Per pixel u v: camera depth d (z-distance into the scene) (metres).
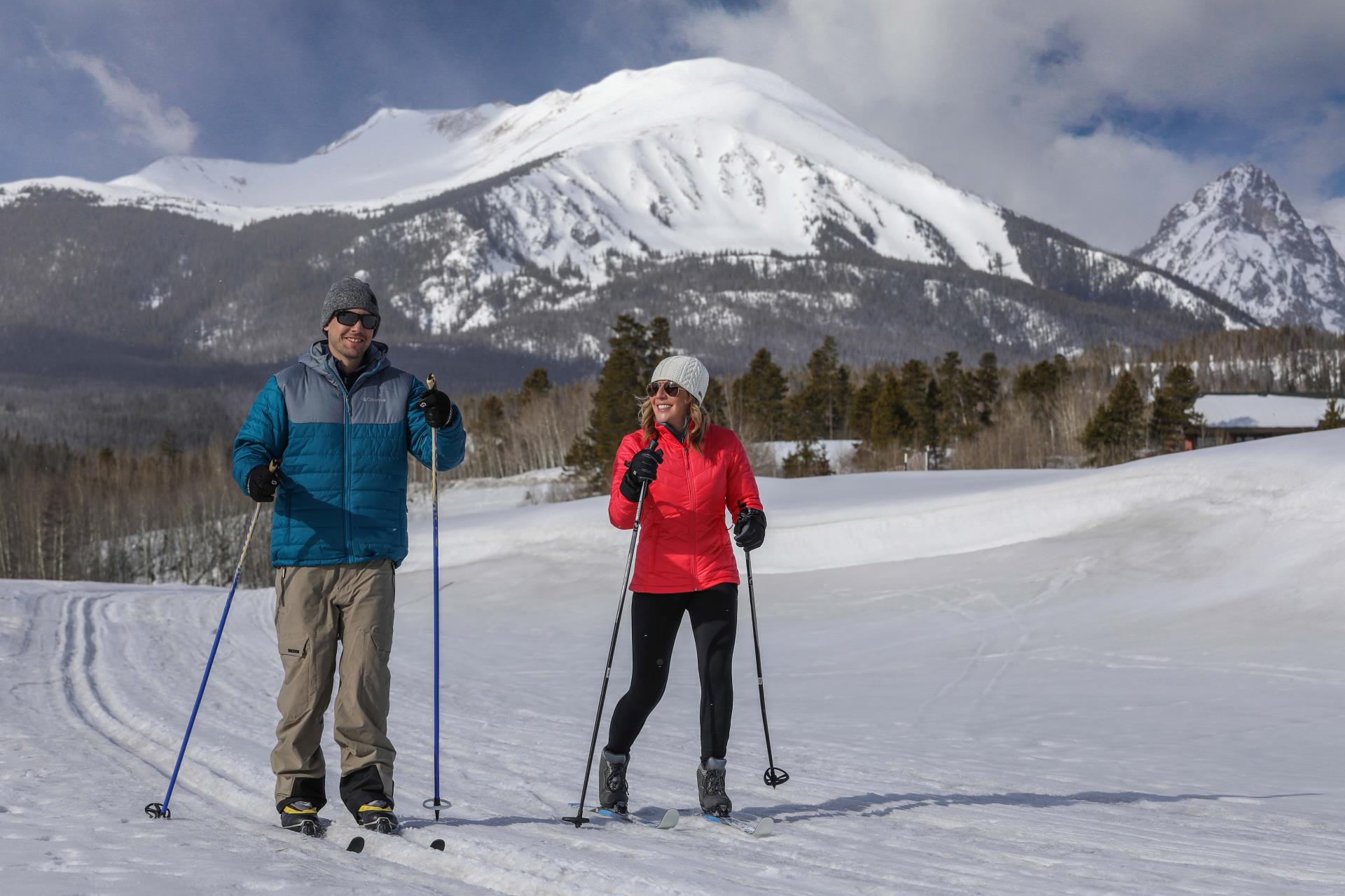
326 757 6.26
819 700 10.60
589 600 20.09
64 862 3.31
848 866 3.58
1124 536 17.20
